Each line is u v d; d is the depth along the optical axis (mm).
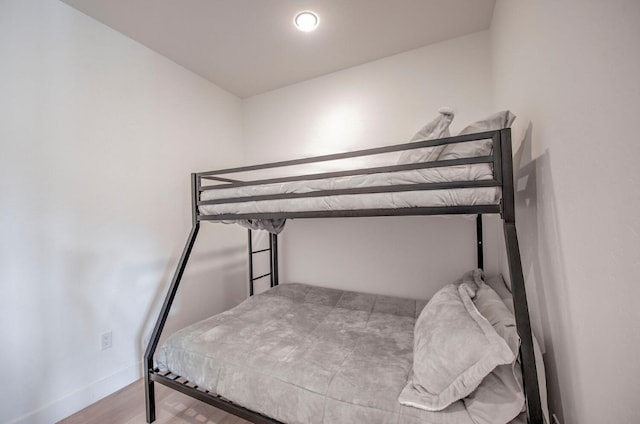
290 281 2855
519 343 873
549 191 938
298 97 2789
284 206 1507
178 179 2322
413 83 2279
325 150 2666
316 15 1823
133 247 1962
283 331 1593
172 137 2287
